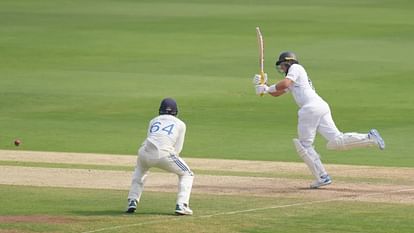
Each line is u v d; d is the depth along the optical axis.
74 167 67.31
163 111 48.28
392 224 45.16
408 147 80.06
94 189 56.56
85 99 106.06
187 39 144.38
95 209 49.22
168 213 47.91
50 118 96.44
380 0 186.50
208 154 76.69
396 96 106.62
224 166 69.06
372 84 113.38
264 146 80.94
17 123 93.69
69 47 139.00
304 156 56.31
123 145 82.19
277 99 105.75
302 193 54.50
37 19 164.75
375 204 50.56
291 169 67.31
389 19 162.62
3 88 111.50
